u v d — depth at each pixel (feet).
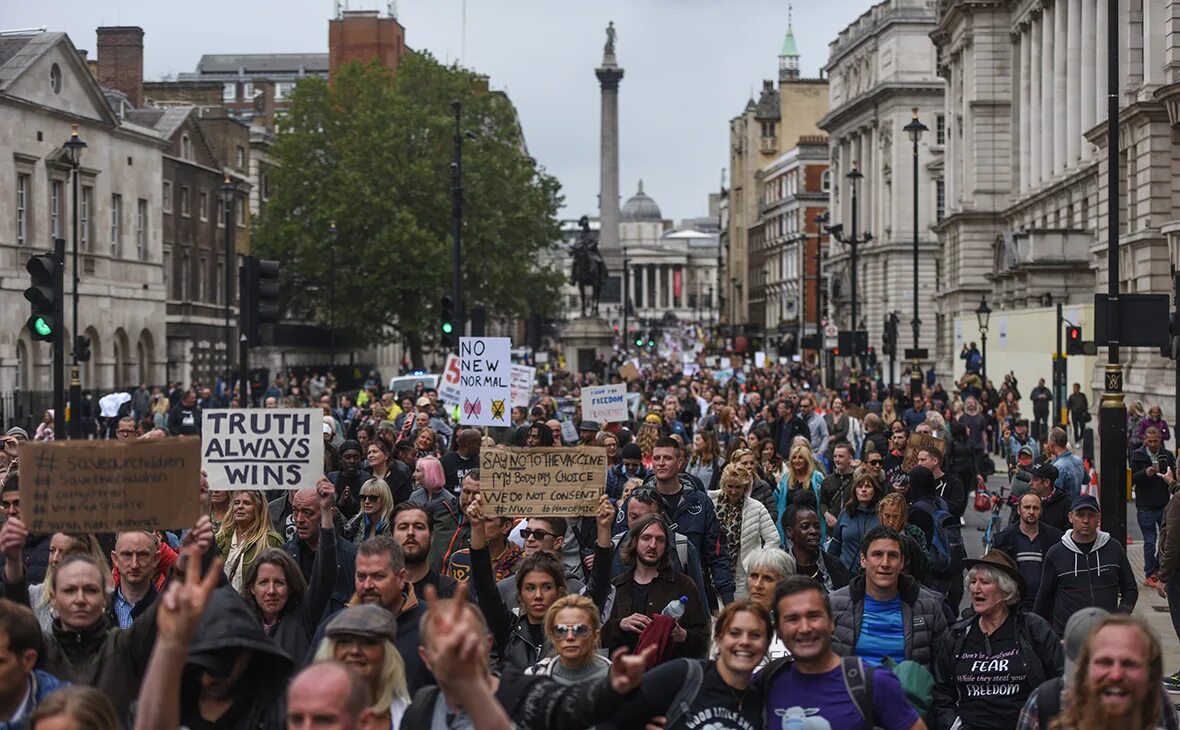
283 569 38.96
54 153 228.02
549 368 274.36
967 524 108.88
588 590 45.14
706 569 55.26
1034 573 54.70
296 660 38.63
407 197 294.87
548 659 35.78
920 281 394.93
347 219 288.92
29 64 220.43
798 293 570.05
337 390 282.15
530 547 47.93
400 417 114.52
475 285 298.35
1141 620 26.50
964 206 299.79
